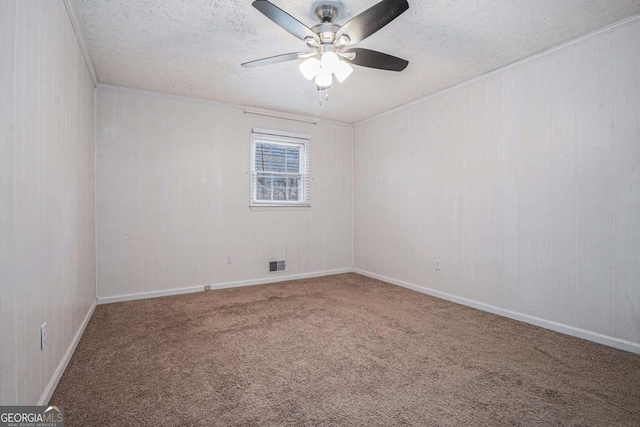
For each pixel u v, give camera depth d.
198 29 2.48
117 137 3.63
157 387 1.88
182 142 3.99
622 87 2.38
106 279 3.58
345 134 5.26
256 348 2.42
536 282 2.90
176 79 3.45
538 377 2.01
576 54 2.62
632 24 2.32
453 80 3.49
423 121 4.04
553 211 2.78
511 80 3.08
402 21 2.37
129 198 3.69
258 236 4.51
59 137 1.97
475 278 3.43
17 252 1.33
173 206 3.94
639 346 2.30
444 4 2.16
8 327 1.24
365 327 2.86
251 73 3.30
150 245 3.81
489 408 1.69
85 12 2.25
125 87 3.66
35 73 1.54
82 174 2.75
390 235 4.57
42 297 1.63
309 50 2.81
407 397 1.79
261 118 4.51
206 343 2.51
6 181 1.24
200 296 3.85
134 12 2.25
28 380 1.44
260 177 4.57
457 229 3.62
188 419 1.60
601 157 2.49
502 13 2.26
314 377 2.01
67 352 2.14
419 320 3.04
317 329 2.81
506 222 3.14
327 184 5.09
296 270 4.82
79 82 2.62
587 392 1.84
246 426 1.55
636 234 2.32
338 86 3.65
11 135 1.28
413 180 4.20
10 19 1.27
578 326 2.63
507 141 3.12
